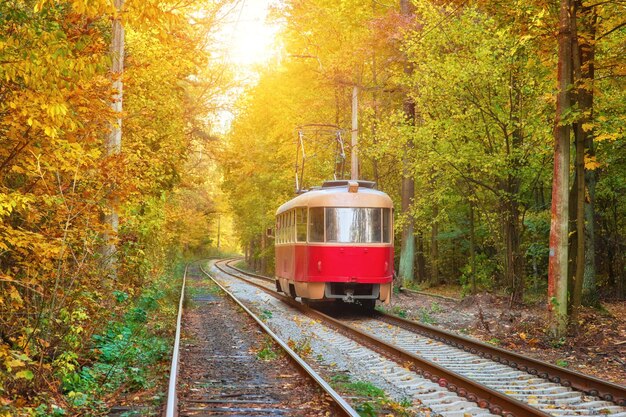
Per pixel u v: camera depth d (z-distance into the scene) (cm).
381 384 902
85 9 719
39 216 828
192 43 1617
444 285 3192
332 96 3206
